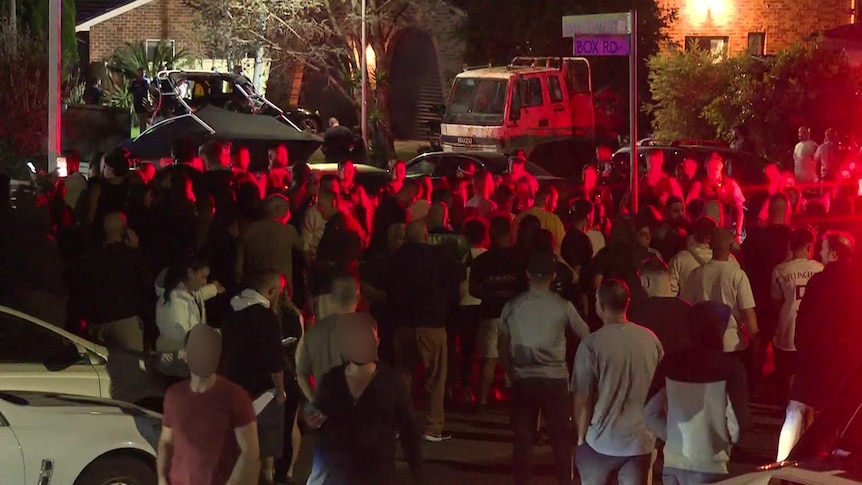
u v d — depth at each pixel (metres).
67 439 7.27
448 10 39.38
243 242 10.92
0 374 8.87
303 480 9.61
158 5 42.22
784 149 29.34
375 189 20.47
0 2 27.47
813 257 12.12
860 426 4.97
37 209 11.22
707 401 6.61
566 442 8.34
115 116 26.22
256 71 38.97
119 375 9.27
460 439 10.88
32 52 25.56
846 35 23.86
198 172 13.72
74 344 9.32
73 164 16.27
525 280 11.00
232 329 8.27
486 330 11.27
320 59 39.31
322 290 9.76
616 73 35.69
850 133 28.83
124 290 10.36
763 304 12.06
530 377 8.29
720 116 30.33
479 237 11.86
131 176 13.22
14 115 25.08
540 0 35.34
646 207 12.30
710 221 10.82
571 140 30.42
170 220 12.27
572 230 11.62
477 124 29.52
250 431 6.35
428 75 42.06
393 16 38.88
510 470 9.93
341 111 43.94
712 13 39.72
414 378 12.54
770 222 12.06
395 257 10.40
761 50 39.59
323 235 11.72
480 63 36.41
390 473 6.25
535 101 29.80
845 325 8.26
